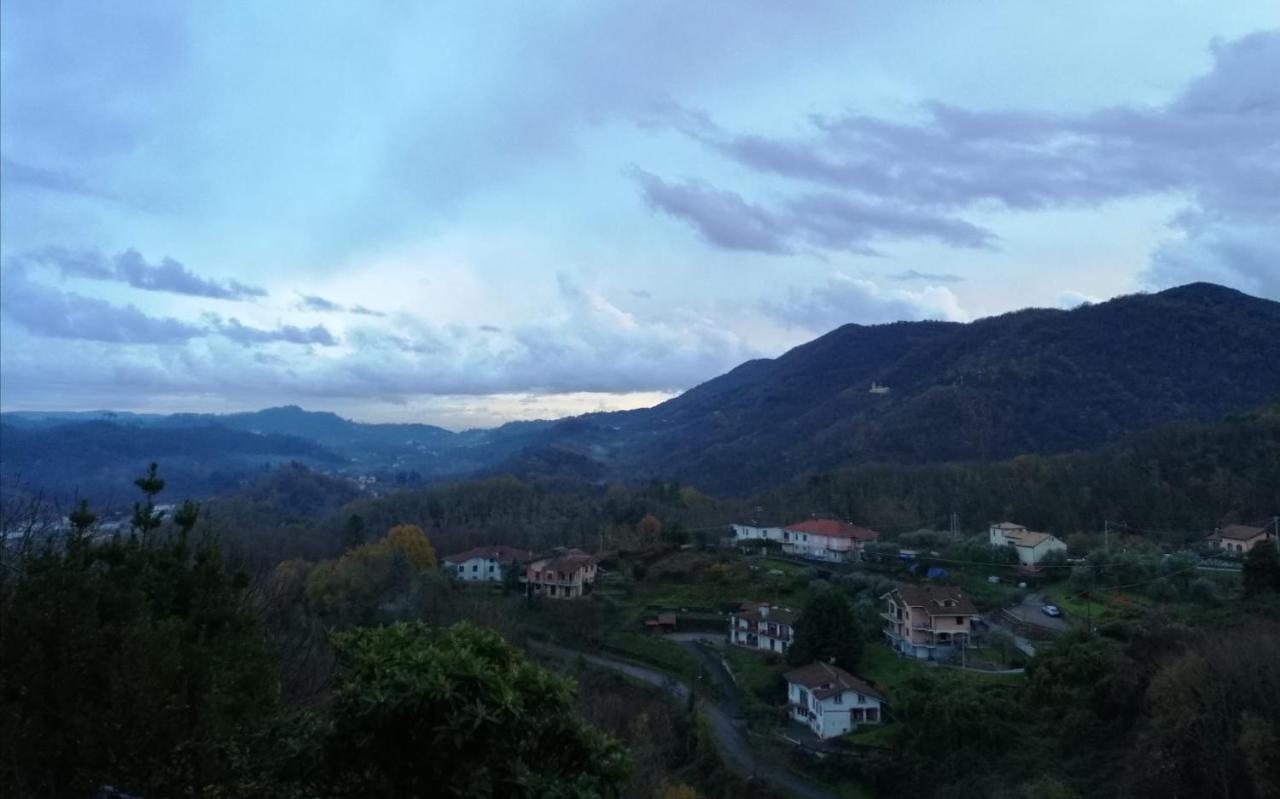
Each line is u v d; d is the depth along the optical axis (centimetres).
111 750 554
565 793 494
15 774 550
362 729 482
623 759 541
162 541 758
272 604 1086
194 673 594
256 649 675
